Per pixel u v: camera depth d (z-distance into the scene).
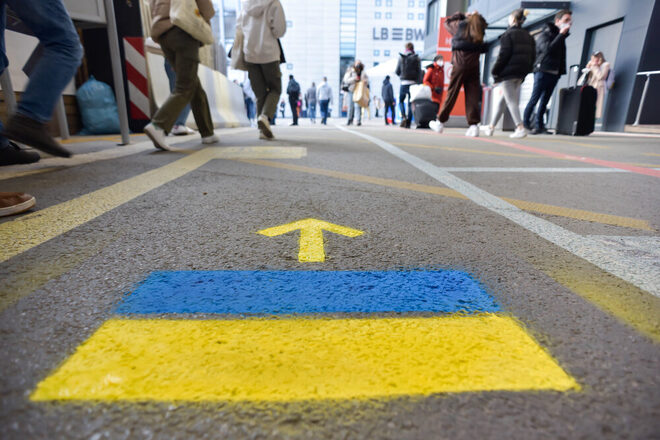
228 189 2.34
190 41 3.90
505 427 0.59
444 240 1.48
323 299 0.98
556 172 3.24
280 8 4.94
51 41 2.34
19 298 0.97
